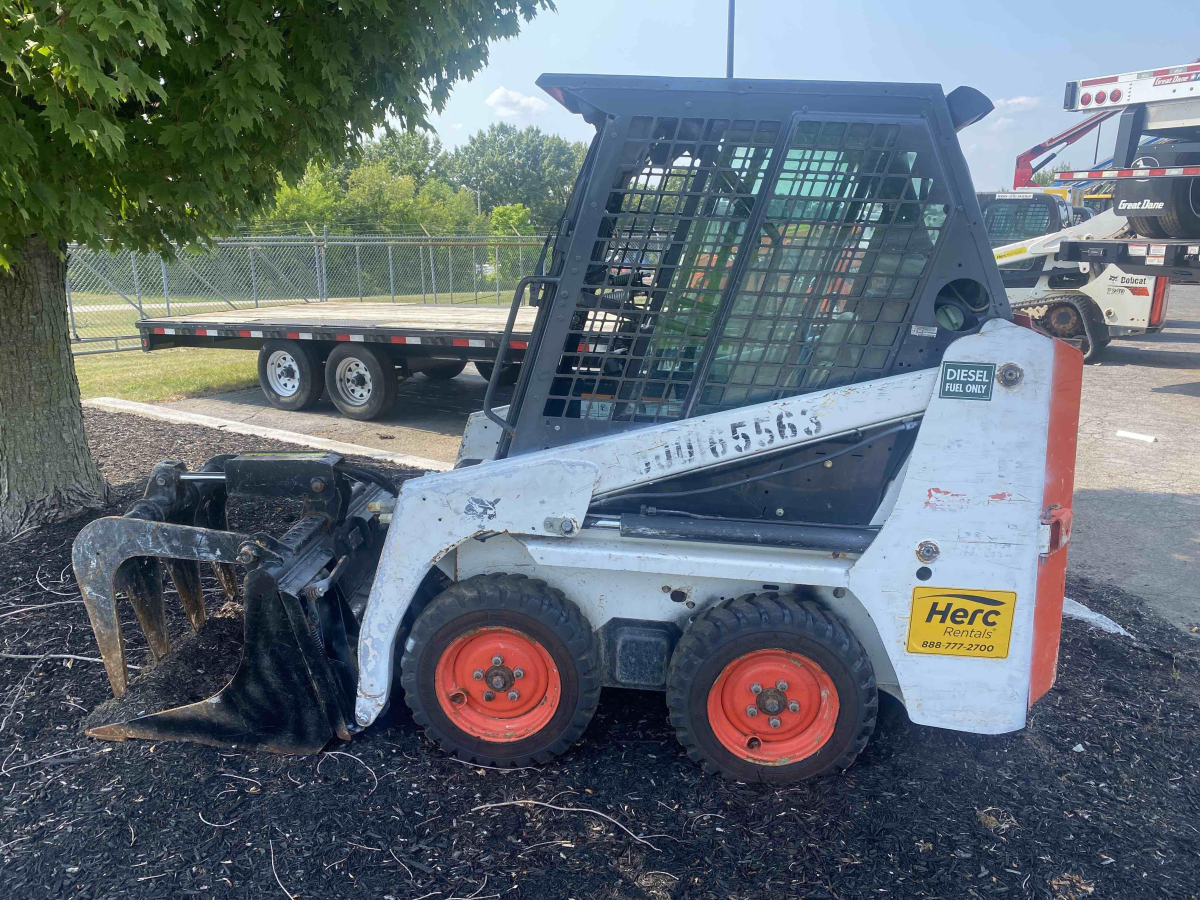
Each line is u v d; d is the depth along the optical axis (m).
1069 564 5.52
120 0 2.83
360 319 10.05
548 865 2.53
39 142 3.49
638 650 3.01
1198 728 3.47
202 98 3.70
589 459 2.79
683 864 2.55
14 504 4.92
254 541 2.96
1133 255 10.89
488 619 2.85
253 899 2.37
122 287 15.82
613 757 3.07
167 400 10.06
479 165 72.62
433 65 4.52
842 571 2.75
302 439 7.72
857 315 2.74
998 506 2.69
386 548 2.86
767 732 2.90
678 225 2.74
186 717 3.03
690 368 2.86
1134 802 2.95
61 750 3.00
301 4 3.64
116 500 5.39
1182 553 5.70
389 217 34.19
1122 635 4.37
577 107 2.76
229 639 3.74
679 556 2.79
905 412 2.70
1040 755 3.21
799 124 2.59
